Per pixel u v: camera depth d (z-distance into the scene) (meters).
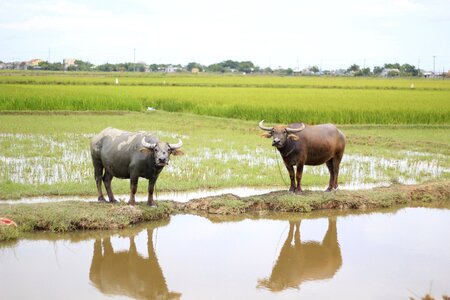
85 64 134.62
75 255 7.58
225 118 24.19
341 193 10.40
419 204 10.71
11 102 24.97
